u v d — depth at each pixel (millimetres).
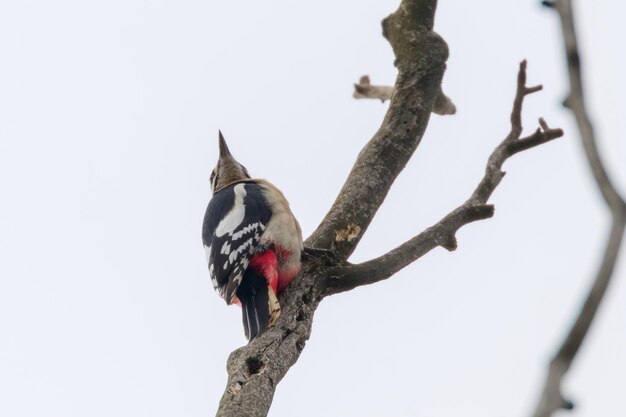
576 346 3322
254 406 8266
